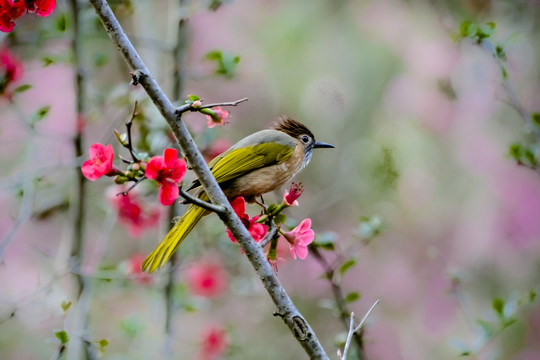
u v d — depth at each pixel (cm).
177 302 1021
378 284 1486
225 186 777
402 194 1485
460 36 903
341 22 1680
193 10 1018
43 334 1163
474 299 1423
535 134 880
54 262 995
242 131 1515
